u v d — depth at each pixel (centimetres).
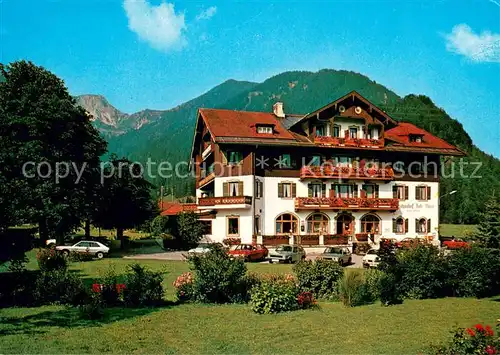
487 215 1941
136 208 4369
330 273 1681
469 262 1748
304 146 4019
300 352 1023
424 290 1719
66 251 3394
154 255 3628
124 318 1330
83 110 3619
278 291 1455
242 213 3816
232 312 1424
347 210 4169
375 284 1667
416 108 8700
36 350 1013
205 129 4431
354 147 4141
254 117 4312
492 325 1262
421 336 1152
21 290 1526
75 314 1369
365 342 1098
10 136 3244
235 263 1617
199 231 4028
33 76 3569
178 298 1633
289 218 4003
